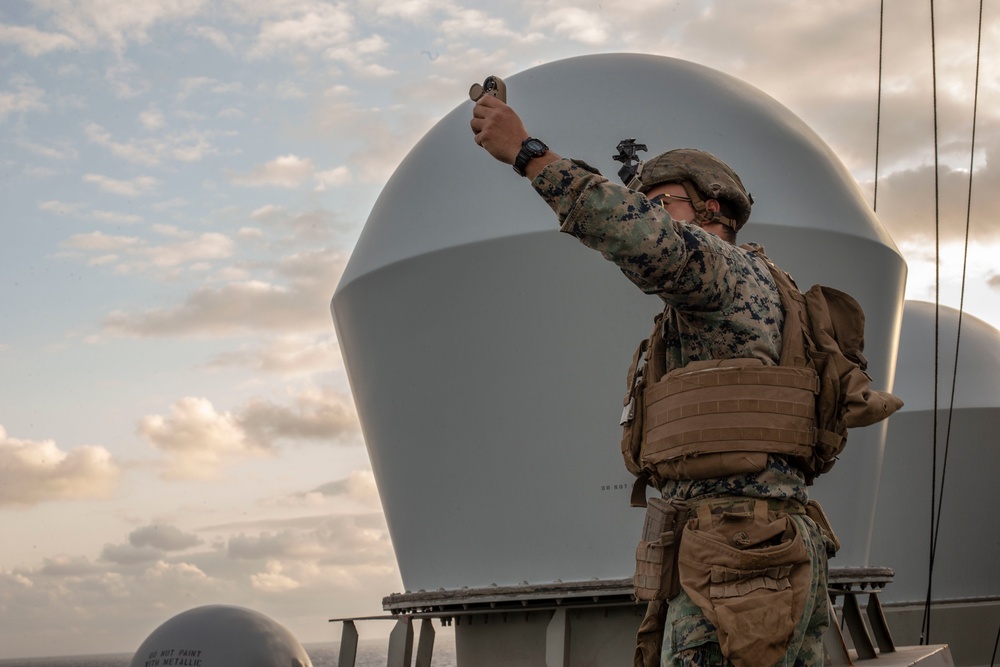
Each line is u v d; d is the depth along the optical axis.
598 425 9.05
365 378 10.45
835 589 9.26
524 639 9.37
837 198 10.05
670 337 3.25
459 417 9.48
